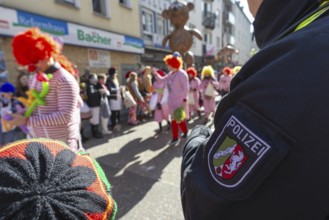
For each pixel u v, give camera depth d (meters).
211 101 5.96
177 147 4.09
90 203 0.60
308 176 0.40
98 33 8.42
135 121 6.07
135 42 10.76
